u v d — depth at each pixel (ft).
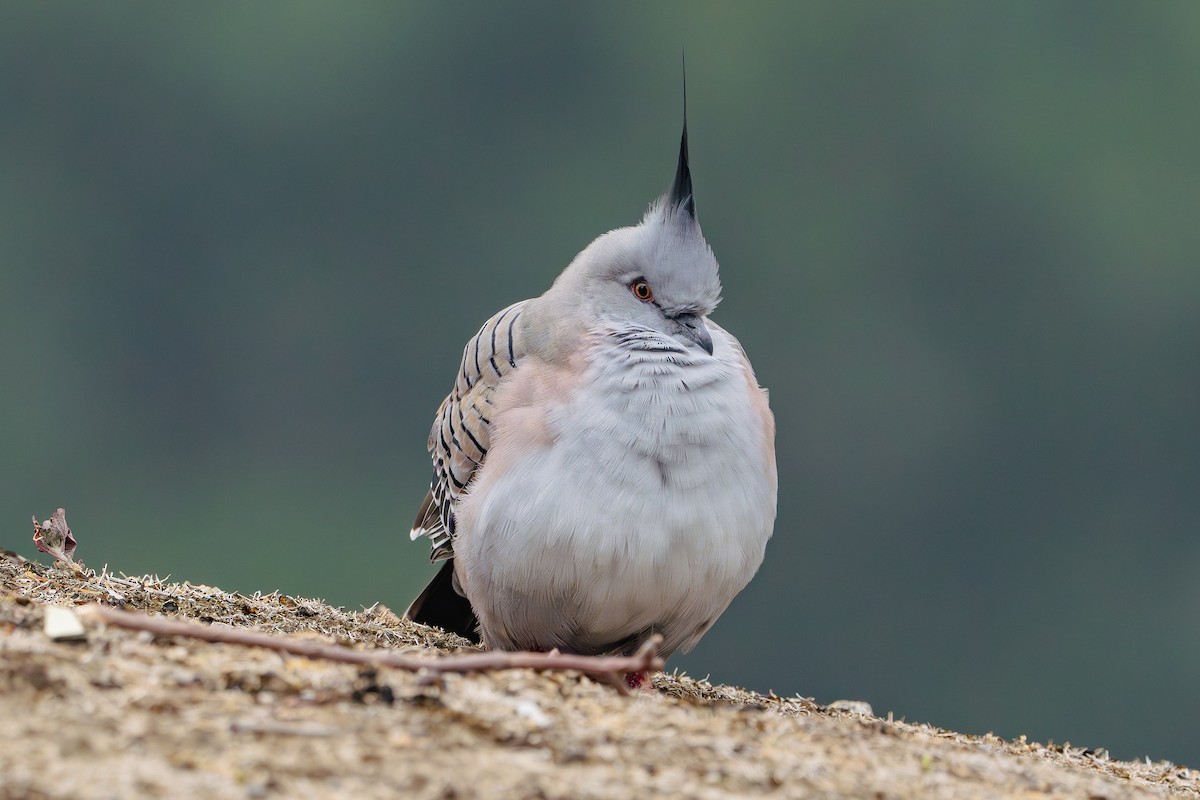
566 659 28.53
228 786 21.89
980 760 29.99
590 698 28.81
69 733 23.07
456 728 25.84
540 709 27.45
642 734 26.86
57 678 25.35
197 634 27.91
